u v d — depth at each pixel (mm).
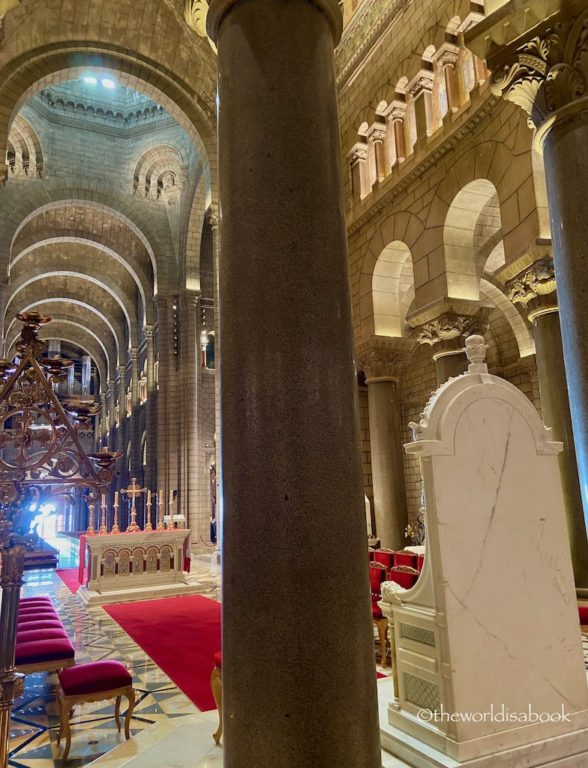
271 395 2230
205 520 21562
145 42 13430
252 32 2611
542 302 7496
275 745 1975
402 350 11570
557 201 3992
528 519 3361
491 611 3133
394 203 11078
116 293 29688
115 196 23391
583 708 3266
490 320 15172
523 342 14305
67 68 13344
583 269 3758
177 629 8438
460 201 9438
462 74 9602
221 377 2396
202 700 5312
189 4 6699
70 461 3514
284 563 2094
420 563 6148
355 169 12453
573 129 3982
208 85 14148
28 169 22141
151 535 11852
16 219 21516
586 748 3166
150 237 23844
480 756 2912
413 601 3373
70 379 40750
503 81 4492
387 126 11633
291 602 2068
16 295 31422
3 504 3332
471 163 9070
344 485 2223
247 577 2129
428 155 9930
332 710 2008
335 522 2168
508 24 4355
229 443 2289
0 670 3262
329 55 2738
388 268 11617
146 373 25938
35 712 5184
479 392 3375
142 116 23844
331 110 2643
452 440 3230
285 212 2402
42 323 3617
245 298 2359
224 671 2184
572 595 3398
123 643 7711
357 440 2340
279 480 2154
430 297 9836
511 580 3229
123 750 4156
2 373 3605
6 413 3408
